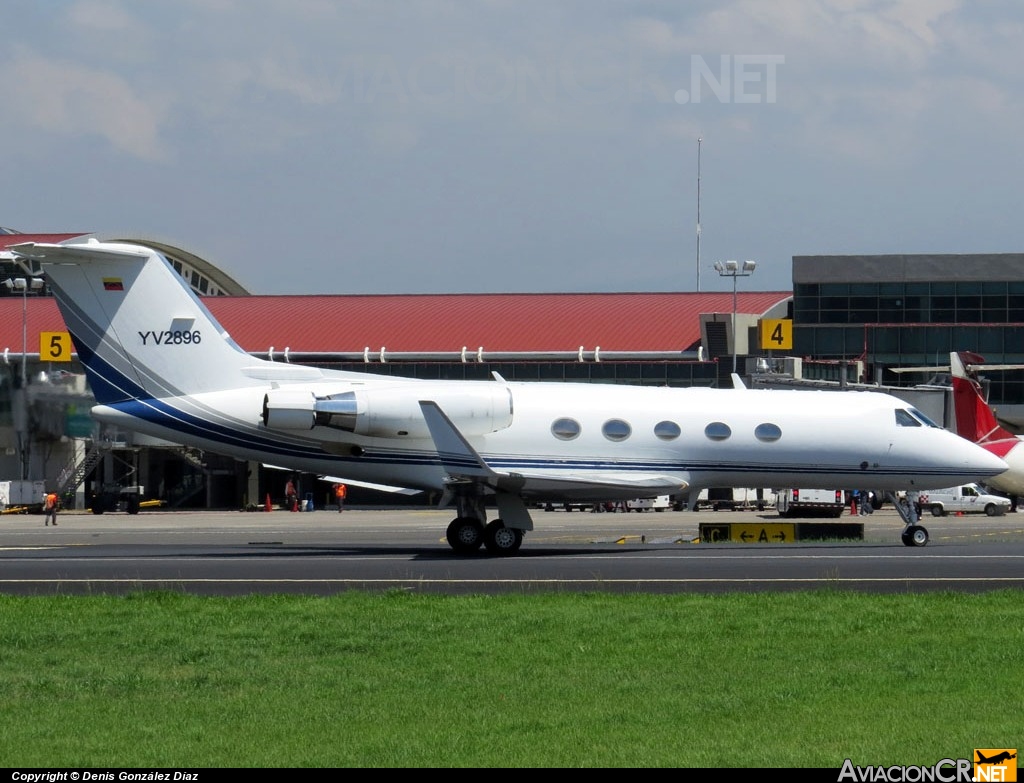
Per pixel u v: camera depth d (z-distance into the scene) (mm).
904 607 67438
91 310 102375
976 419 199875
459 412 102812
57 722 43375
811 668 51469
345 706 45312
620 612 66062
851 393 113312
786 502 189750
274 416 100250
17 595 75375
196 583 81875
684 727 41250
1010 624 62125
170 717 43938
